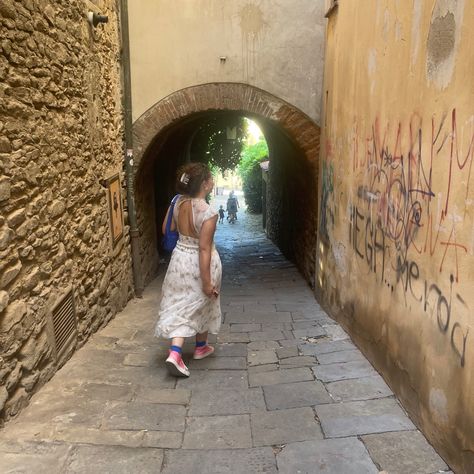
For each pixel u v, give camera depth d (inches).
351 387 125.3
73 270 154.2
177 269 137.6
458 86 85.8
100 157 193.6
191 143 545.0
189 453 95.6
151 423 107.9
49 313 131.3
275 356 155.5
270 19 249.8
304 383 130.1
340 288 188.7
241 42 252.1
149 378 135.6
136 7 248.5
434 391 94.6
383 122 130.6
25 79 121.2
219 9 249.4
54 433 101.9
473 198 80.0
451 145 88.5
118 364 146.2
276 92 255.4
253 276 342.6
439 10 93.9
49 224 134.2
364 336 151.0
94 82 187.0
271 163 531.8
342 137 184.4
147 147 258.4
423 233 101.5
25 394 114.3
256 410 114.5
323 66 250.2
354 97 164.2
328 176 216.1
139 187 270.2
